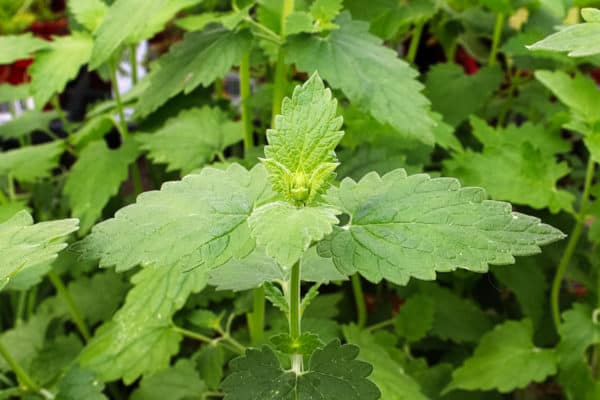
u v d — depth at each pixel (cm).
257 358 29
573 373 43
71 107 74
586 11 27
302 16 39
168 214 28
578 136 61
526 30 58
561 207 43
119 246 27
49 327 50
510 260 26
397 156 42
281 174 28
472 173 44
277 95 42
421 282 51
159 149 47
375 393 28
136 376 40
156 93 41
